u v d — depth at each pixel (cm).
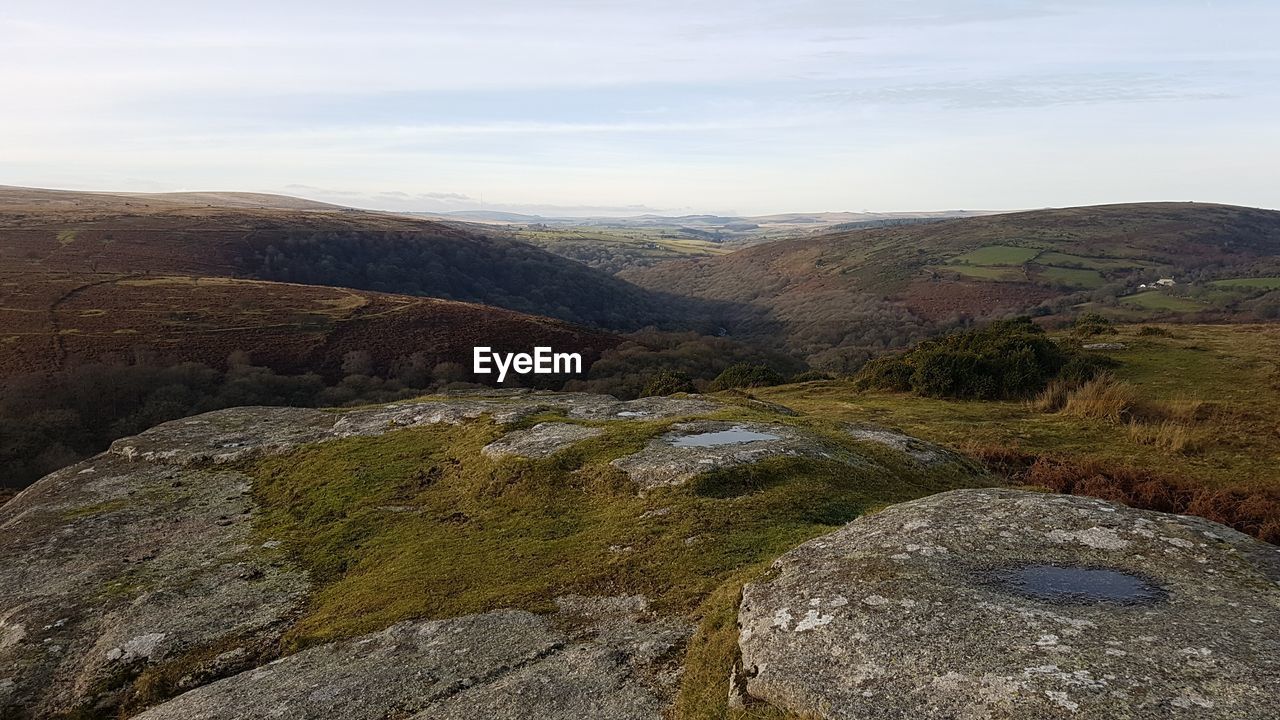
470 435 1980
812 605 698
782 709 579
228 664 1038
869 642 616
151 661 1086
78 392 5262
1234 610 624
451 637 936
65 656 1152
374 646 957
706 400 2375
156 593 1314
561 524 1356
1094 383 2525
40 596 1376
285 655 1029
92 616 1271
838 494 1313
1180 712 480
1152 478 1667
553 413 2180
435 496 1672
